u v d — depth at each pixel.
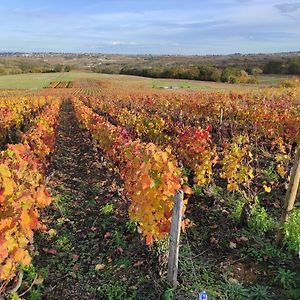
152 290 4.91
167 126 12.45
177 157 9.04
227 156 7.42
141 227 5.27
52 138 11.88
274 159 10.12
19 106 21.72
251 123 13.69
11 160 5.18
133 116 14.76
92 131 13.47
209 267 5.30
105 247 6.11
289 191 5.44
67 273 5.42
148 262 5.49
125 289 4.96
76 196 8.66
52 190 9.06
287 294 4.67
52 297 4.93
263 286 4.83
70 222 7.18
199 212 7.09
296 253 5.38
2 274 4.07
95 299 4.87
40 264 5.66
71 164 12.00
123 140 8.73
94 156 12.86
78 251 6.04
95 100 32.41
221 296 4.65
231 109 16.31
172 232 4.66
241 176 7.20
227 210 7.11
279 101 18.70
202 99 22.08
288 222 5.52
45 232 6.64
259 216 6.23
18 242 4.27
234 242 5.96
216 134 13.43
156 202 5.00
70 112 32.16
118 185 8.95
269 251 5.52
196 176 7.69
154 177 4.98
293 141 10.45
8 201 4.20
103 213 7.35
